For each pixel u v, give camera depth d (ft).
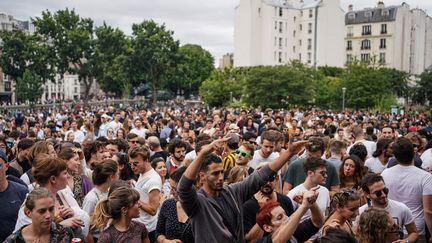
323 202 18.03
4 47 226.17
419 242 17.88
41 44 232.73
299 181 21.31
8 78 298.15
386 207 16.05
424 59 327.06
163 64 252.83
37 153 20.45
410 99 244.01
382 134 35.17
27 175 20.88
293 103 190.29
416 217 17.75
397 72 237.86
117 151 27.48
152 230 18.99
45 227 12.70
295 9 305.53
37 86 229.86
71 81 404.77
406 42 298.76
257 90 190.70
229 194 13.24
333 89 196.65
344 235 10.84
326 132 44.98
